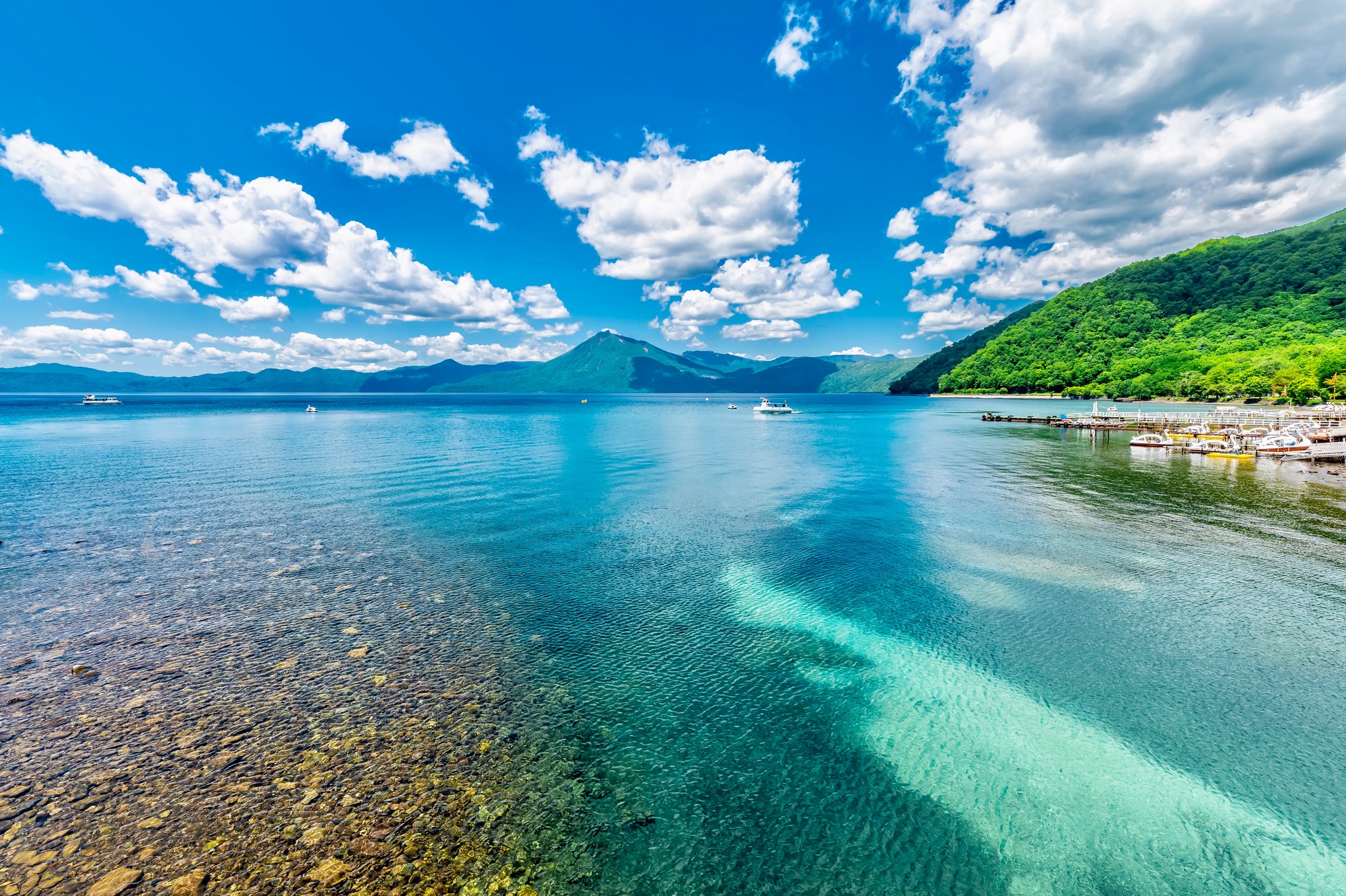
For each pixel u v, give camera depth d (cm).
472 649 1374
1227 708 1162
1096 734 1079
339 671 1255
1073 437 7350
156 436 6794
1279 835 850
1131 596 1745
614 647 1403
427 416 12481
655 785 927
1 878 710
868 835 839
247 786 888
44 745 979
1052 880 773
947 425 9700
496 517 2725
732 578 1903
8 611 1547
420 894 714
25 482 3531
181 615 1540
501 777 930
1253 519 2691
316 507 2889
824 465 4641
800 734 1072
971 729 1093
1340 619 1565
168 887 707
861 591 1792
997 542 2334
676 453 5434
